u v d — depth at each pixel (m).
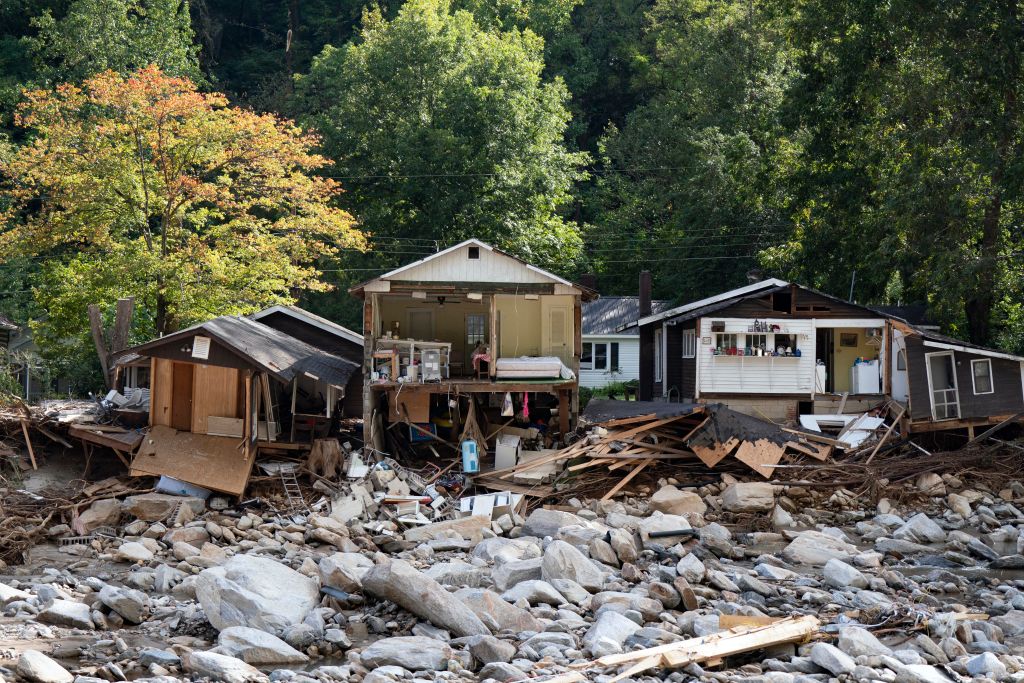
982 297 40.28
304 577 19.34
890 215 42.16
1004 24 36.97
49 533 26.05
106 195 41.38
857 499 29.95
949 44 38.25
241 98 77.69
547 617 18.48
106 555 24.39
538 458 32.69
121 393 37.72
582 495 30.52
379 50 63.25
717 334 39.28
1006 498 30.22
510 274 35.28
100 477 30.64
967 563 24.00
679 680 14.80
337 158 62.25
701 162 64.00
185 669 15.30
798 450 31.98
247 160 43.78
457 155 59.06
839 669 15.16
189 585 20.48
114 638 17.03
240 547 25.27
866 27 43.09
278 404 33.12
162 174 42.38
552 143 65.44
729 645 15.89
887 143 42.97
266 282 42.00
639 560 23.42
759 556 24.48
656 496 29.20
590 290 35.38
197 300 41.38
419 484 30.95
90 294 42.53
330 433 33.88
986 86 37.84
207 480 29.25
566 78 79.81
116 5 66.75
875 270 43.00
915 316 44.72
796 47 49.25
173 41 69.62
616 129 78.88
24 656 14.38
